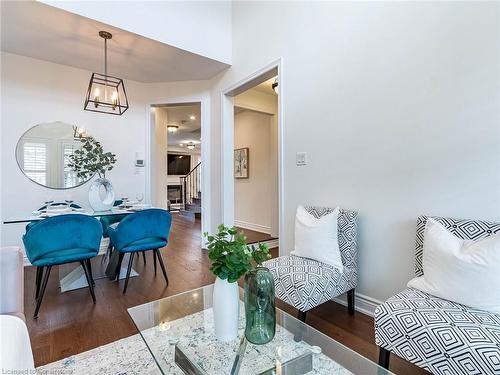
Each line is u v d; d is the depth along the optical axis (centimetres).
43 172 362
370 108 215
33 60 355
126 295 255
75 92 385
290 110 285
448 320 123
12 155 343
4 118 339
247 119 616
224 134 402
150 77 424
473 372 107
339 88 238
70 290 266
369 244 218
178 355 126
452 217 172
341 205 237
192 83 440
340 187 238
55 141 370
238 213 646
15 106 345
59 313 220
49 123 366
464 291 133
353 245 216
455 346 112
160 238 283
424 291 152
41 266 224
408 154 193
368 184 218
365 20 218
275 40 305
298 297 179
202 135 439
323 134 252
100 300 244
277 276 193
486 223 152
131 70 396
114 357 165
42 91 362
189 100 441
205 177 438
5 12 259
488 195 158
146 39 310
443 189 176
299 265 204
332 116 244
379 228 211
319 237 214
